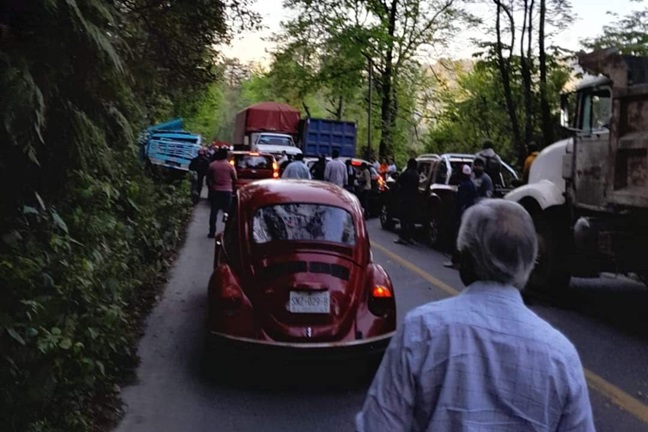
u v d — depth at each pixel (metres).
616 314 9.73
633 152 8.01
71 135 4.02
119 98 4.65
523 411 2.22
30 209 3.95
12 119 3.37
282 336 6.30
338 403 6.20
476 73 31.80
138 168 9.34
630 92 8.00
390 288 6.69
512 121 25.48
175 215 13.71
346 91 42.66
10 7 3.67
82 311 4.79
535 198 10.41
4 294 3.70
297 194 7.22
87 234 5.35
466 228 2.49
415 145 41.50
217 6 10.05
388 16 38.88
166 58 10.84
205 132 60.66
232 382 6.61
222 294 6.48
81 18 3.59
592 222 8.98
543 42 23.97
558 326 9.06
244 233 6.88
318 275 6.47
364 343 6.40
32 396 3.80
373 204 22.47
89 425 5.13
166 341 7.77
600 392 6.62
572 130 9.65
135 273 8.34
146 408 5.89
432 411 2.28
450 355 2.27
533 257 2.43
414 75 39.34
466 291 2.43
